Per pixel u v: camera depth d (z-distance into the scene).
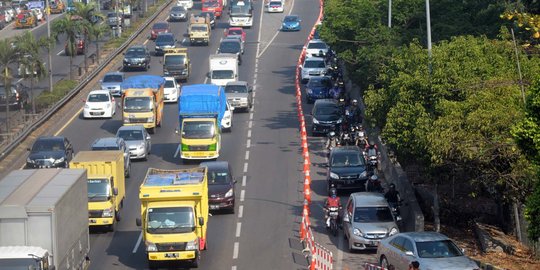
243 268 62.12
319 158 95.88
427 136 61.56
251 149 100.19
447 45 70.06
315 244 62.97
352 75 112.44
